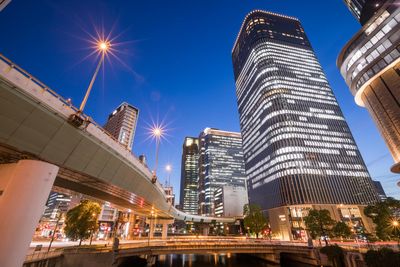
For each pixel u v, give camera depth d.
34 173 18.98
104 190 36.06
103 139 25.05
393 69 47.88
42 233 93.56
